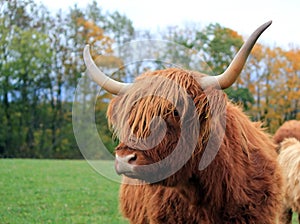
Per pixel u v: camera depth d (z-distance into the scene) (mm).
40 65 37719
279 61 34125
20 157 37125
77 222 9336
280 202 4441
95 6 37812
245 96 28703
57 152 37344
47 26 38719
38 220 9445
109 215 10180
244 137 4164
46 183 15578
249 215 4027
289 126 8164
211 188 3852
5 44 37312
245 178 4035
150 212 4328
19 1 38312
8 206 11047
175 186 3734
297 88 34219
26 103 37531
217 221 4012
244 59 3533
